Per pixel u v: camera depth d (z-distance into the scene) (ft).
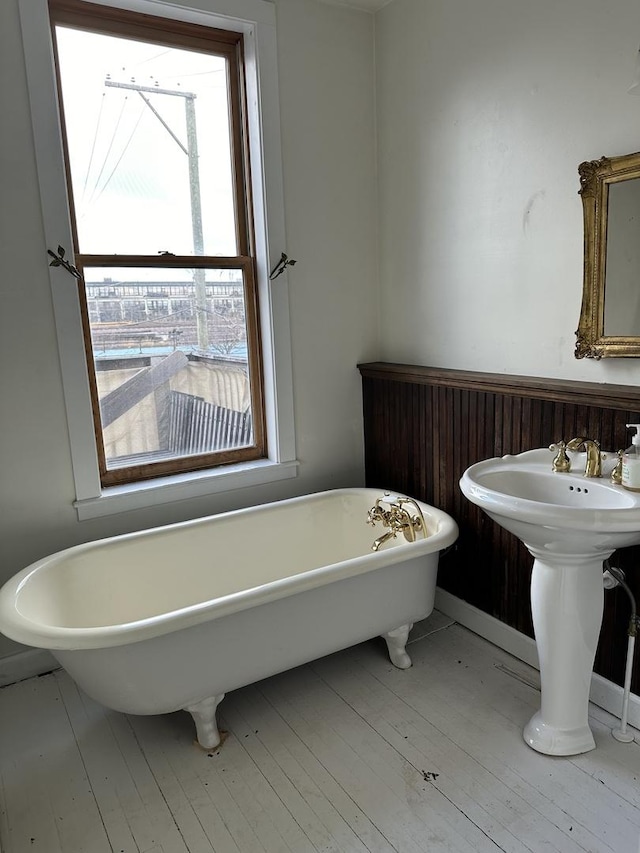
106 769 5.87
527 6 6.41
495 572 7.59
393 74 8.38
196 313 8.26
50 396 7.13
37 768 5.90
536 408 6.70
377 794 5.45
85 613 6.90
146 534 7.33
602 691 6.44
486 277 7.41
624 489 5.27
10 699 6.95
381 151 8.84
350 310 9.15
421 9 7.76
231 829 5.15
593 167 5.84
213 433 8.68
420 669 7.28
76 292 7.09
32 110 6.59
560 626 5.56
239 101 8.15
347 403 9.38
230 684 6.03
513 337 7.16
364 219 9.04
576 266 6.32
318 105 8.34
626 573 6.04
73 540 7.52
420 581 7.07
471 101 7.25
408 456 8.73
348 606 6.57
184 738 6.27
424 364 8.66
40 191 6.74
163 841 5.07
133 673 5.45
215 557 7.79
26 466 7.11
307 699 6.81
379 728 6.29
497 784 5.50
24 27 6.43
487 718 6.39
